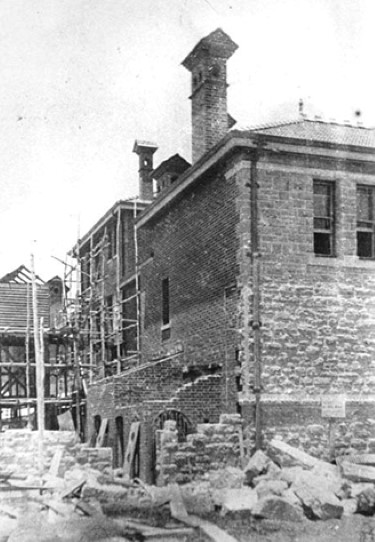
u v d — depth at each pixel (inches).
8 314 1051.3
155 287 955.3
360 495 534.9
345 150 722.2
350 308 714.2
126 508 526.6
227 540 453.1
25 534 458.6
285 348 690.8
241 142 695.1
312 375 692.7
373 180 737.6
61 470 638.5
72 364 1138.7
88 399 928.3
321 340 700.7
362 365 708.0
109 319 1173.7
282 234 705.0
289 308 697.6
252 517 511.8
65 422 1105.4
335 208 729.0
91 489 540.7
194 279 814.5
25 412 1444.4
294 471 603.5
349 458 661.9
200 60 865.5
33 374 1072.8
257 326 683.4
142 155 1210.6
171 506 526.0
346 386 700.0
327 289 710.5
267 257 698.2
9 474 614.9
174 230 884.6
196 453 649.0
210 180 773.3
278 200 707.4
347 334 709.3
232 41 874.8
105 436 828.6
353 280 719.7
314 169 719.7
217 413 737.6
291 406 682.2
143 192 1210.0
